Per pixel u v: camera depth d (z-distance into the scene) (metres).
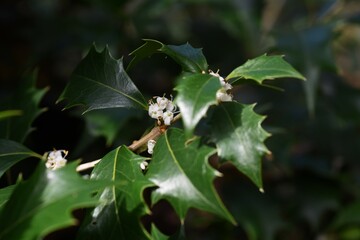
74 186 0.38
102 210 0.41
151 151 0.43
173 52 0.43
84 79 0.45
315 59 0.64
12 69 0.93
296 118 0.75
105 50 0.45
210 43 0.87
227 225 0.76
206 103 0.39
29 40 0.86
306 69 0.64
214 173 0.40
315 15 0.79
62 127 0.82
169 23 0.93
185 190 0.40
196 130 0.51
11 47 0.94
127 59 0.81
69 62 0.98
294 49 0.65
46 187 0.38
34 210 0.38
